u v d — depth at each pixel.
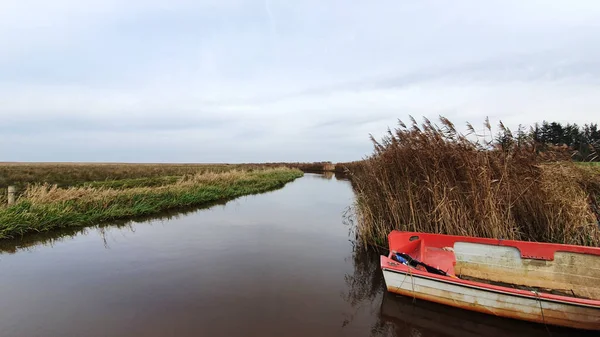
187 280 6.77
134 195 15.45
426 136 8.31
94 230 11.60
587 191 8.95
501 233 7.14
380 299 5.87
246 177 29.08
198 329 4.71
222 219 13.89
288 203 19.08
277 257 8.47
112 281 6.68
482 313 5.04
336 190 27.45
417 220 8.50
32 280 6.72
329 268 7.62
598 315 4.26
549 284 5.70
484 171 7.34
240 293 6.09
